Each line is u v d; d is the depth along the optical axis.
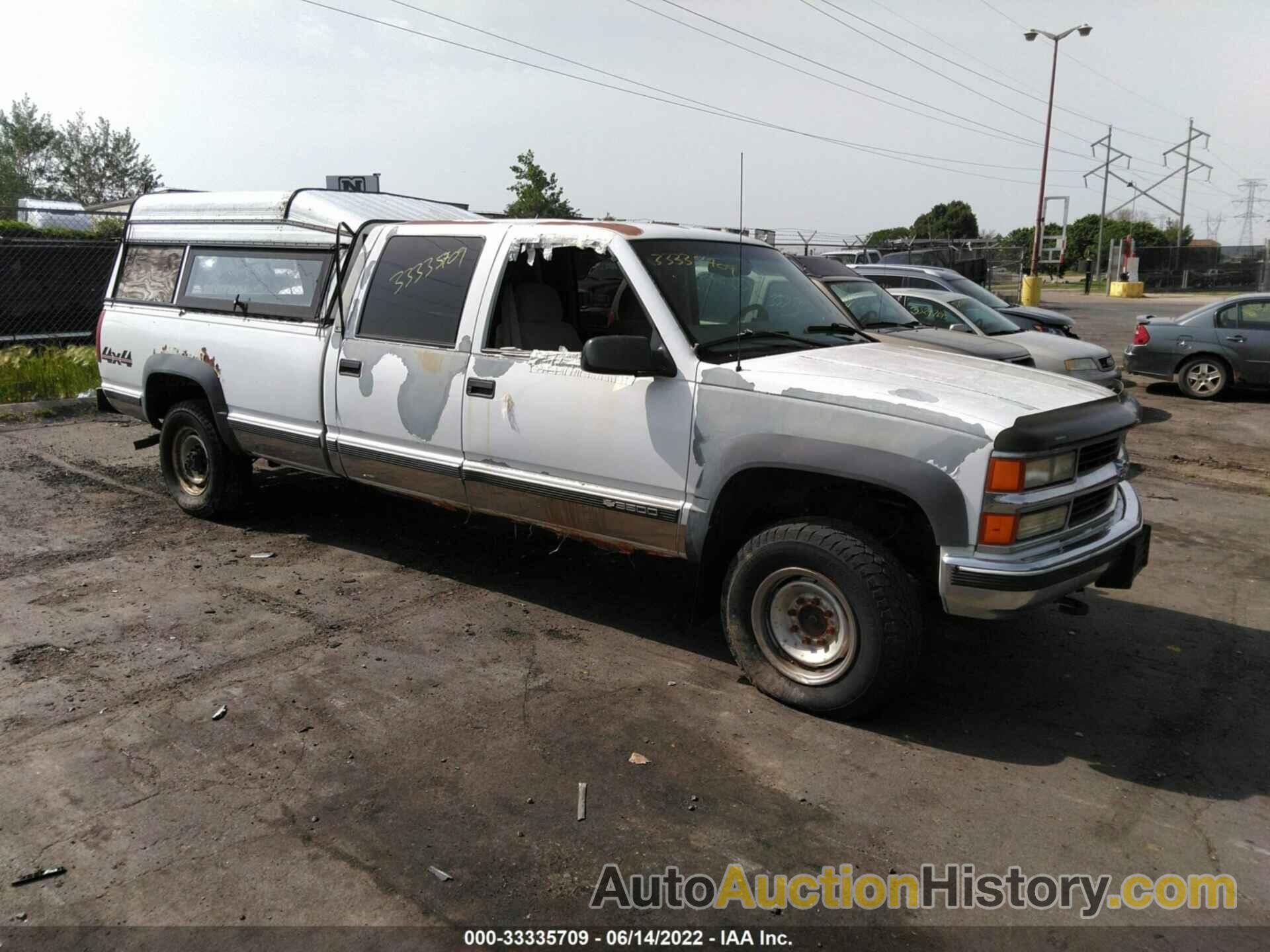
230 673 4.38
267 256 5.99
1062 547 3.81
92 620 4.95
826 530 3.90
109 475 7.94
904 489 3.66
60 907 2.84
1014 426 3.59
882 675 3.83
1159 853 3.21
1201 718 4.16
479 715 4.04
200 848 3.13
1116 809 3.47
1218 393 13.12
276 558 5.98
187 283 6.49
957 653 4.81
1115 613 5.38
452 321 4.96
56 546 6.13
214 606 5.17
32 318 14.58
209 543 6.24
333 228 5.61
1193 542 6.74
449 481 5.06
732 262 4.95
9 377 11.38
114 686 4.23
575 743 3.82
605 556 6.11
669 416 4.23
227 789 3.46
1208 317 13.18
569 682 4.37
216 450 6.39
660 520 4.30
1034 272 34.84
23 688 4.19
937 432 3.63
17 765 3.59
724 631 5.00
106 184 42.41
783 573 4.04
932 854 3.18
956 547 3.63
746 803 3.44
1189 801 3.52
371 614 5.12
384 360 5.22
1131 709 4.24
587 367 4.12
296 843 3.16
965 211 73.69
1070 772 3.70
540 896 2.93
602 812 3.36
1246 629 5.18
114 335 6.91
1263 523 7.23
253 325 5.94
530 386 4.63
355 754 3.71
